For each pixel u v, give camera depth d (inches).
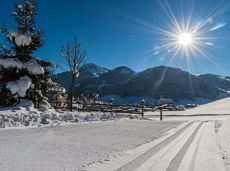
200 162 318.7
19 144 381.1
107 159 320.8
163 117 1359.5
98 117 836.0
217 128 692.1
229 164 309.7
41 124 604.1
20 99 790.5
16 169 263.4
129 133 557.6
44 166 279.7
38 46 848.3
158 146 419.2
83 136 484.7
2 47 828.6
